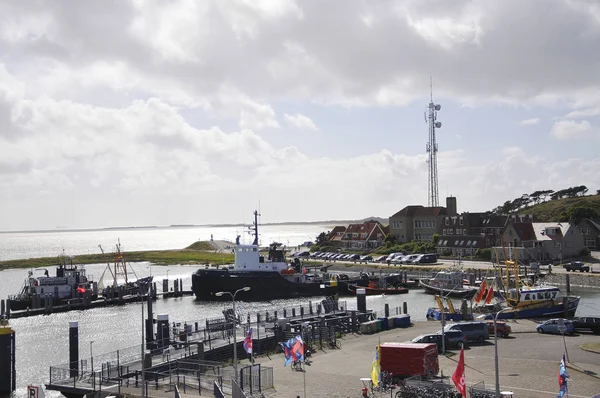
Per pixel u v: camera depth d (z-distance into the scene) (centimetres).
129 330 8806
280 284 12088
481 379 4891
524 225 15775
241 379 4712
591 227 16712
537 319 8200
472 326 6469
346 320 7519
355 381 4991
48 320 9862
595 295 10819
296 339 4759
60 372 5722
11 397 5562
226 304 11525
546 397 4362
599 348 5991
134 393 4681
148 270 19662
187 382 4934
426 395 4272
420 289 12850
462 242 17050
